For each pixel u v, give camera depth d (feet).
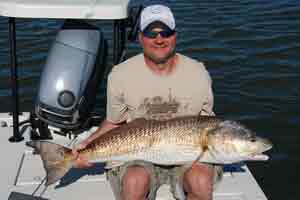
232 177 12.27
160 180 10.75
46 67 13.06
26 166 12.53
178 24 29.60
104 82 21.43
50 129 13.57
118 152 10.25
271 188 15.43
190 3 34.12
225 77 22.59
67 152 10.36
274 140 17.69
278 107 19.90
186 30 28.55
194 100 10.65
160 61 10.39
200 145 10.07
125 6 12.26
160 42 10.25
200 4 33.81
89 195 11.66
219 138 10.01
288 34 27.61
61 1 12.35
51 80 12.91
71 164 10.40
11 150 13.06
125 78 10.60
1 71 23.50
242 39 27.09
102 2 12.35
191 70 10.62
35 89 21.61
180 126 10.13
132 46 25.53
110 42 25.93
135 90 10.60
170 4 33.88
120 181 10.30
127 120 11.00
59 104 12.87
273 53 25.22
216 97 20.75
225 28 28.76
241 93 21.08
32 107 20.15
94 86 13.51
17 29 29.07
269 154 16.89
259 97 20.76
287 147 17.29
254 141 10.05
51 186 11.90
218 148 10.04
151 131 10.17
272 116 19.22
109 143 10.25
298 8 32.45
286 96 20.80
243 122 18.85
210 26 29.19
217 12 31.89
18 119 13.34
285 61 24.26
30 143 10.52
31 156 12.91
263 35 27.61
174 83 10.59
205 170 10.14
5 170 12.36
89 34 13.30
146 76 10.57
